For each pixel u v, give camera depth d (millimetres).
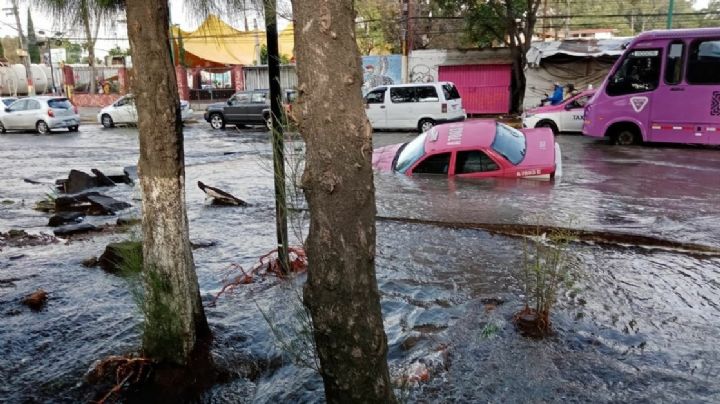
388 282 4930
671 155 12852
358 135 1961
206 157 14758
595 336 3826
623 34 43844
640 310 4250
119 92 33938
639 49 14281
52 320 4262
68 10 3824
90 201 8234
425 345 3736
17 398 3230
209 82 38906
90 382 3365
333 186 1964
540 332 3881
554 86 22984
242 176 11320
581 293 4574
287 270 4773
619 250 5754
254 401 3178
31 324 4191
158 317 3398
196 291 3674
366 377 2088
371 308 2074
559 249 4742
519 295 4578
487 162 8953
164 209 3301
